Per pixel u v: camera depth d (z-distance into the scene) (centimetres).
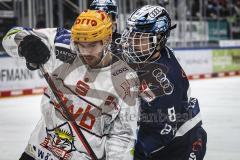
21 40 255
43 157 252
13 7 1335
